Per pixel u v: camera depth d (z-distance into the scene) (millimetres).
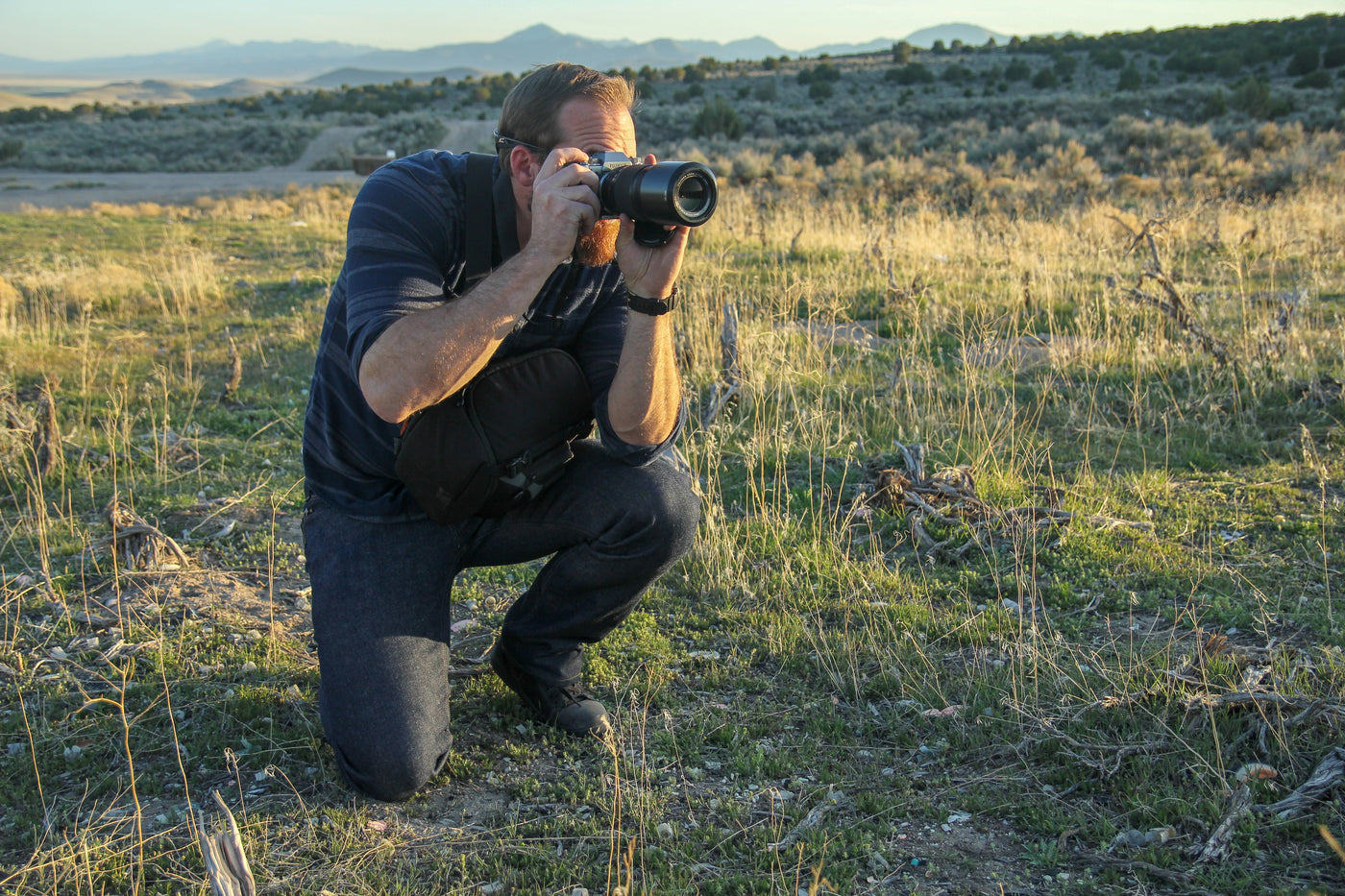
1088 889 2148
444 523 2414
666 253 2197
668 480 2582
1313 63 51219
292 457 5363
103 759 2686
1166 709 2676
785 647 3264
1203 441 5141
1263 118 35844
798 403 5883
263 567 3996
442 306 2076
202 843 1793
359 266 2176
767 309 8148
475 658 3283
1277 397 5625
